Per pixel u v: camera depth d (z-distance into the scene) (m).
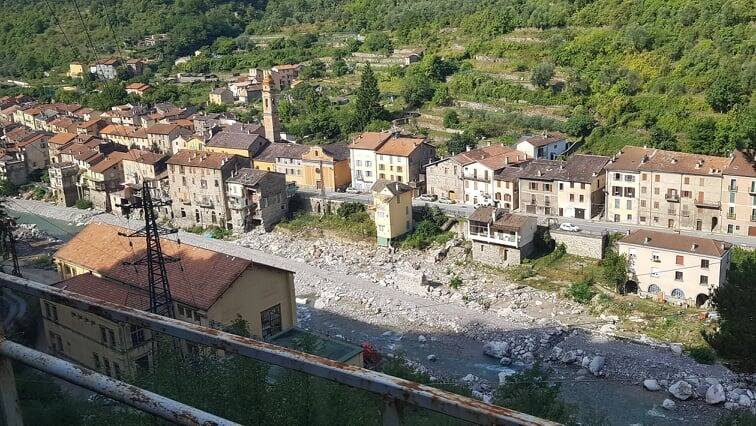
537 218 83.50
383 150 103.06
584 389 55.69
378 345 65.56
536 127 109.31
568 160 89.38
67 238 105.88
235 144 114.75
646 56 110.19
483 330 66.88
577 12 129.62
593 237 76.25
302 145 112.38
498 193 91.75
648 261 68.69
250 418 17.84
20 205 124.75
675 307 66.69
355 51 161.75
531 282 75.56
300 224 99.12
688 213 78.50
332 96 141.88
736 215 75.69
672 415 51.25
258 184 98.38
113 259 55.19
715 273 64.69
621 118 101.94
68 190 122.56
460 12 151.25
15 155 135.12
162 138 127.94
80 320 48.75
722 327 34.97
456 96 124.44
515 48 129.25
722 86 93.19
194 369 20.89
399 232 89.75
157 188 110.69
